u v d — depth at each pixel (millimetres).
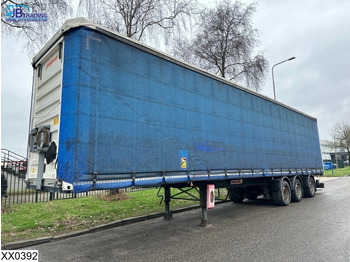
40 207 8367
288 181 10398
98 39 4391
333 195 12625
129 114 4680
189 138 5957
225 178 6871
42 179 4523
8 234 5824
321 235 5375
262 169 8594
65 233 6023
